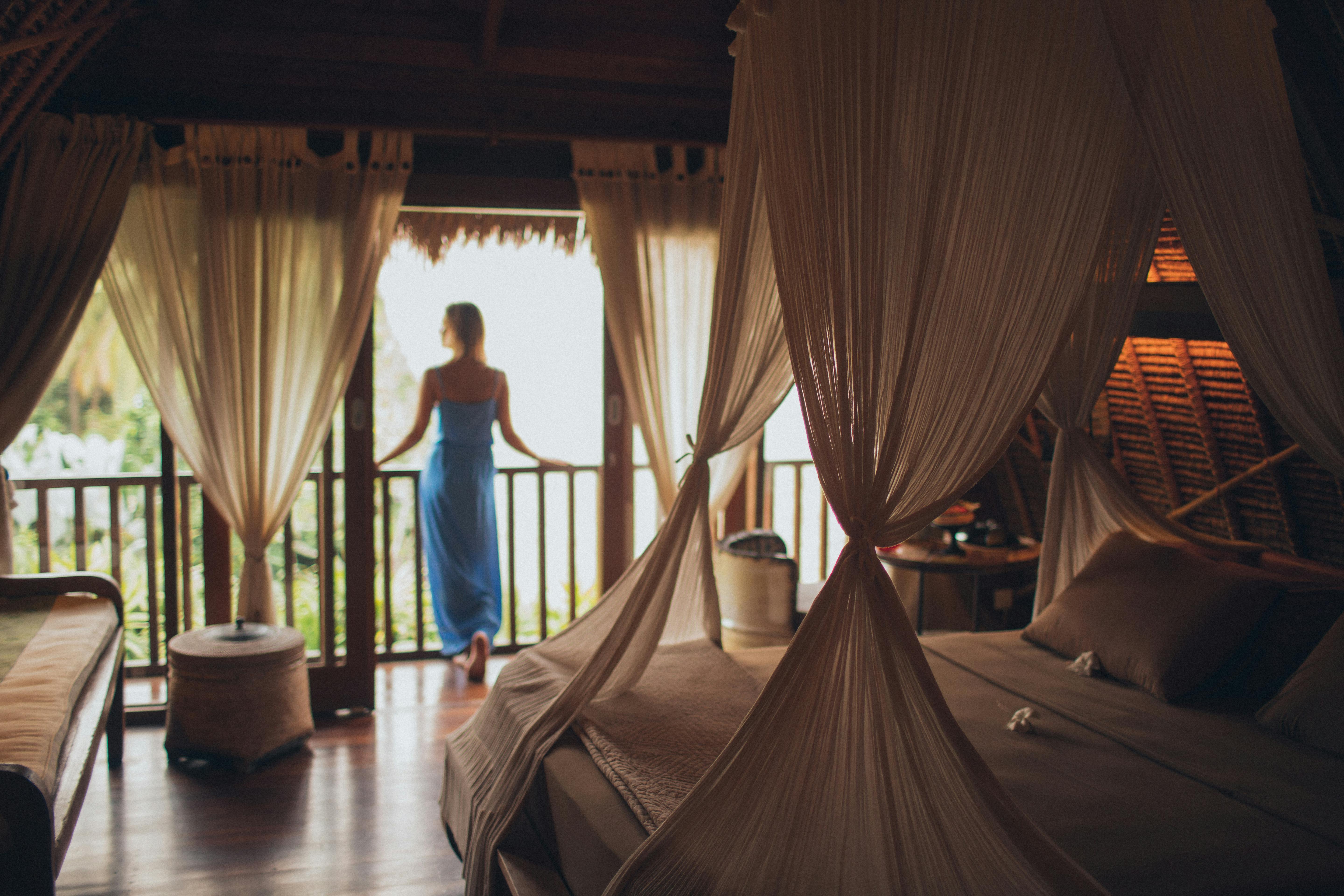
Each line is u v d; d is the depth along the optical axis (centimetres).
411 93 368
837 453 185
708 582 300
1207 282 221
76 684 265
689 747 231
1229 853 191
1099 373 317
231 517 367
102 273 345
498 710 279
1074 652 302
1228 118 210
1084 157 185
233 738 336
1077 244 186
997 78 175
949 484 191
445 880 276
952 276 179
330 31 352
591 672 247
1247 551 327
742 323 251
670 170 400
